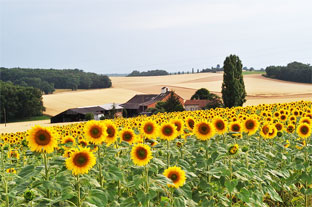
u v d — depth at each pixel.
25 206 5.35
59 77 196.88
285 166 8.88
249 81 158.12
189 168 7.17
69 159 5.20
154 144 8.17
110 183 6.42
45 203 5.20
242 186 6.91
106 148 6.69
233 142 8.77
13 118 113.00
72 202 5.20
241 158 8.08
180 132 8.43
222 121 7.94
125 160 6.79
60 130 21.34
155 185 5.90
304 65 159.62
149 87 168.50
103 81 197.38
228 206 6.86
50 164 5.54
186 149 8.19
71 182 5.40
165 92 116.94
